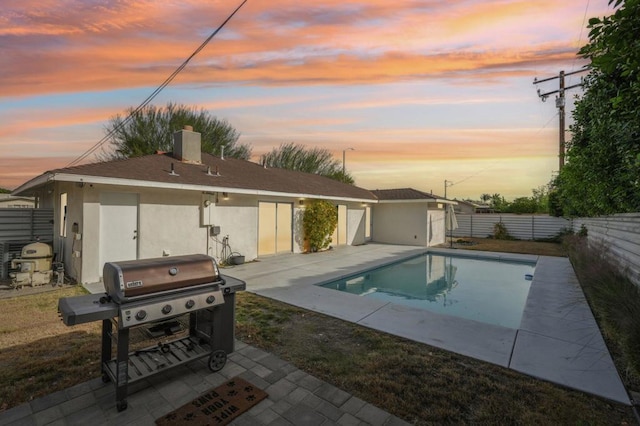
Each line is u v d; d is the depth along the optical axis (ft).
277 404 9.53
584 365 12.03
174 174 30.53
